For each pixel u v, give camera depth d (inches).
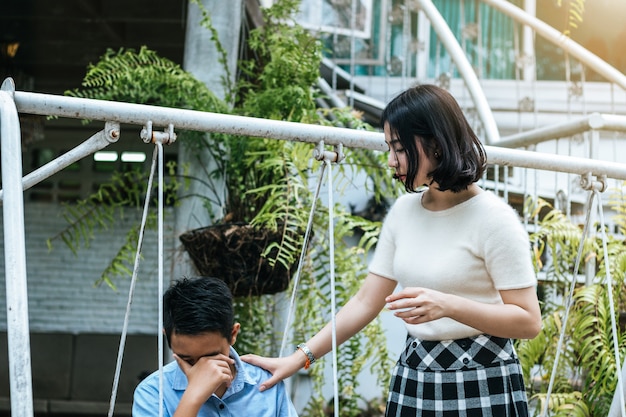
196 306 57.4
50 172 57.8
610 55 214.8
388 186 113.3
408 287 58.7
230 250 96.0
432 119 55.7
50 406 211.0
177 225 113.3
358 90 188.7
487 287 58.7
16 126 53.2
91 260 223.8
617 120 104.6
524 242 57.6
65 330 222.8
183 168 112.2
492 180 176.6
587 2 215.2
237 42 123.3
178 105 111.3
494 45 215.9
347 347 116.0
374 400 158.6
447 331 59.4
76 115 56.9
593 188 74.1
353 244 159.2
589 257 106.5
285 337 66.2
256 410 62.3
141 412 61.1
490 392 58.5
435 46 214.7
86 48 181.3
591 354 97.6
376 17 207.3
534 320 56.4
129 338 215.8
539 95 204.2
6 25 172.2
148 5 161.2
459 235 58.6
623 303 109.7
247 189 110.3
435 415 58.7
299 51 113.1
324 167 65.8
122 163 224.8
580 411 97.3
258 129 62.4
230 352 62.4
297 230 101.7
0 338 215.6
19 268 50.7
